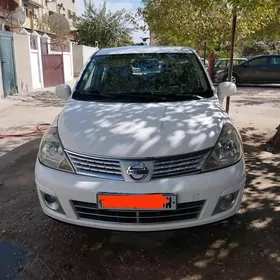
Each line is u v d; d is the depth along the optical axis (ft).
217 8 30.37
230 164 8.14
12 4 50.21
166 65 12.12
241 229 9.34
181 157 7.69
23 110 28.91
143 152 7.64
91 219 7.86
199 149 7.85
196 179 7.63
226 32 39.22
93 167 7.76
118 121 8.75
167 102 10.14
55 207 8.20
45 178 8.12
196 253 8.38
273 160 14.57
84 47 69.26
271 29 36.52
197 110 9.49
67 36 75.15
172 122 8.64
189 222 7.75
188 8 37.50
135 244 8.79
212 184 7.67
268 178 12.61
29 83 42.42
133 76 11.66
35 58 44.65
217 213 7.97
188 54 12.79
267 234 9.09
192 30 39.93
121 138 8.01
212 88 11.35
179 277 7.55
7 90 36.04
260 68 50.72
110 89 11.13
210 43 48.55
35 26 84.28
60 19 74.23
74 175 7.86
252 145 17.38
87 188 7.59
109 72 11.90
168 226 7.66
